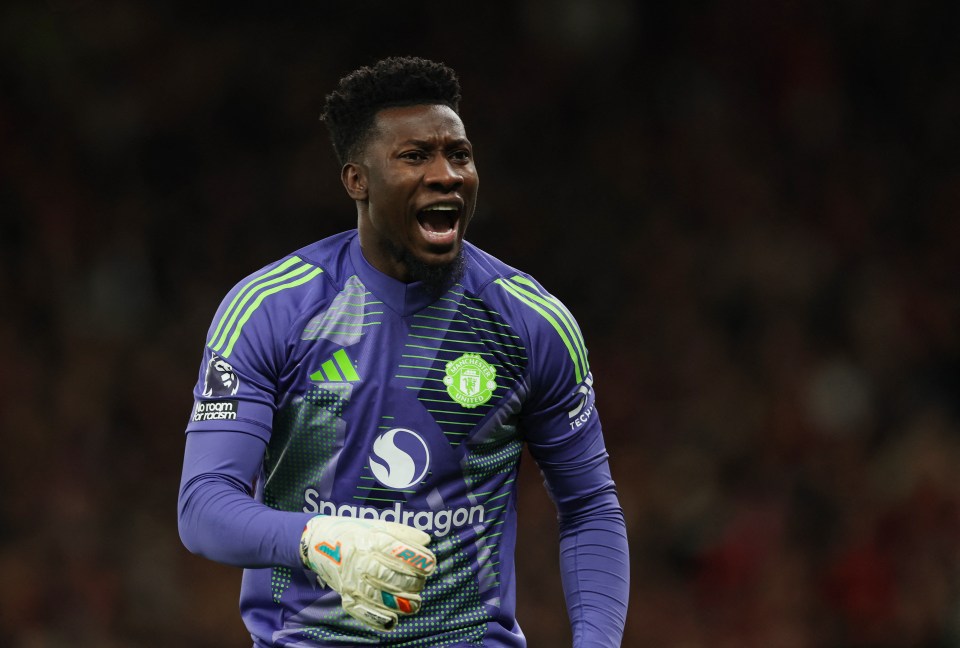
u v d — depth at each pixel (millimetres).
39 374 35031
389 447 9695
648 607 31766
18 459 32688
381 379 9719
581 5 45094
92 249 38344
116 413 34875
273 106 42406
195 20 43812
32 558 30094
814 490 34688
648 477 34531
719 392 37312
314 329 9750
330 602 9727
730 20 45500
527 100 44281
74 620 29156
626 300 40188
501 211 41906
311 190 40875
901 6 46500
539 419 10367
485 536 10000
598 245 41406
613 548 10570
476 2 45938
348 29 44844
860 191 43562
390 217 9609
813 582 32625
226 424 9445
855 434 36656
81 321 37062
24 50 41000
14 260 37562
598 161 43281
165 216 39719
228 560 9102
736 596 31703
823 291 40375
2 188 38688
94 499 32281
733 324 39625
